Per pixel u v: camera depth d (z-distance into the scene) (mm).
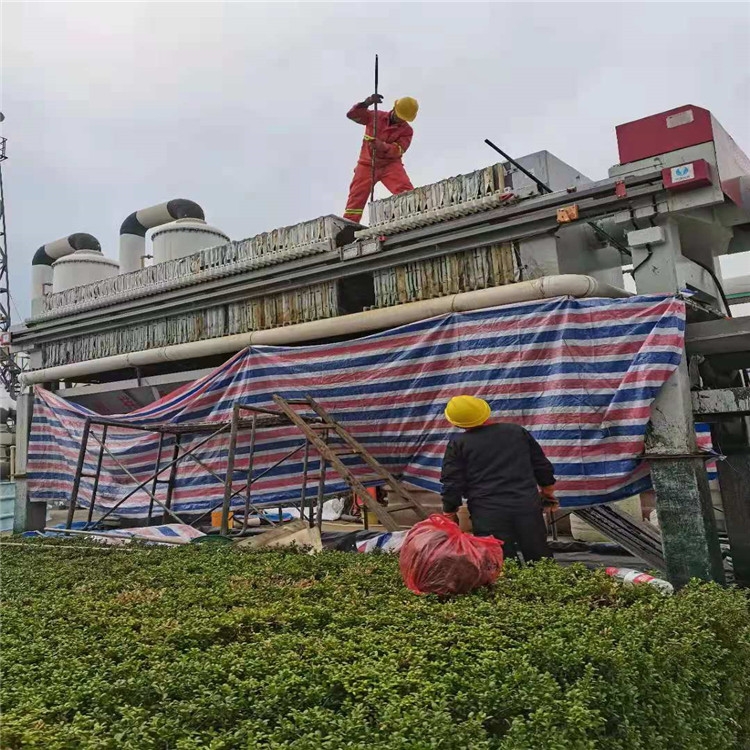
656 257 7211
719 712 3447
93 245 15547
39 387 12867
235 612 3939
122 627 3771
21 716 2584
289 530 7566
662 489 6406
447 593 4348
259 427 9055
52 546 7598
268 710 2666
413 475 8352
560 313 7152
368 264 9336
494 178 8391
